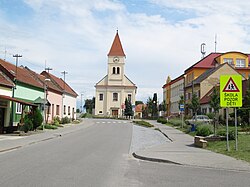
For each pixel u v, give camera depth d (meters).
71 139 25.50
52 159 13.93
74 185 8.70
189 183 9.32
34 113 31.89
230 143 18.58
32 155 15.33
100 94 91.75
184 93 64.38
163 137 29.70
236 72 54.06
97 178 9.81
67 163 12.80
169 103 87.88
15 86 31.98
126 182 9.32
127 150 18.67
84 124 52.06
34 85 37.25
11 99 26.73
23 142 21.44
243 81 42.84
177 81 78.94
